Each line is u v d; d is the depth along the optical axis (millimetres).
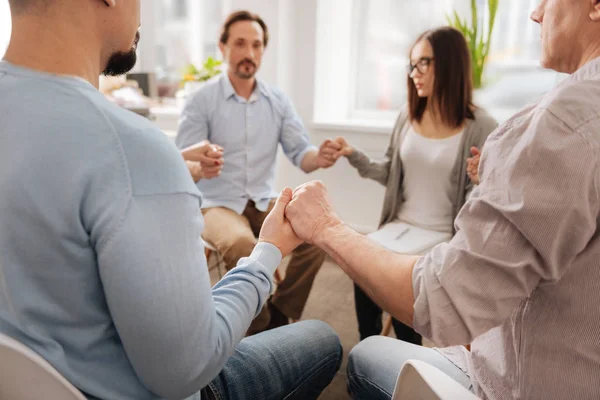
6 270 557
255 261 772
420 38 1843
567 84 669
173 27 3703
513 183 632
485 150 729
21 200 535
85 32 606
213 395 861
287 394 973
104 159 542
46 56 587
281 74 2961
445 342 681
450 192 1851
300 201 885
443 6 2965
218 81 2205
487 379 795
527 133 639
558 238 610
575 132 607
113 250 534
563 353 665
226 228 1920
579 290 642
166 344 567
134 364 592
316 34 2938
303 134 2309
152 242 547
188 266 578
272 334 1032
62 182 532
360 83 3330
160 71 3814
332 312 2264
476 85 2496
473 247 658
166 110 3504
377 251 804
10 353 542
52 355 579
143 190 555
